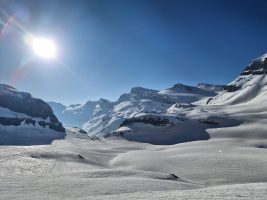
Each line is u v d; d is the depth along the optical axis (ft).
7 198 124.06
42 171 252.42
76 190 139.13
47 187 144.66
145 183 160.15
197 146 514.27
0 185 148.36
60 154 352.08
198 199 87.71
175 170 306.35
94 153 461.37
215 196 90.12
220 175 271.49
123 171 228.22
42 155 336.90
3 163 271.90
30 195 129.29
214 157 349.41
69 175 203.41
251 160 321.73
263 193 89.30
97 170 226.38
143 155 406.00
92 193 134.62
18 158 304.50
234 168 290.76
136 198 99.96
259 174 264.93
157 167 325.42
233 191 96.22
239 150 423.23
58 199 122.11
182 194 100.17
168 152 436.35
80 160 345.10
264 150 421.59
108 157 445.78
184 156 371.76
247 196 86.58
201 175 277.85
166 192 111.45
